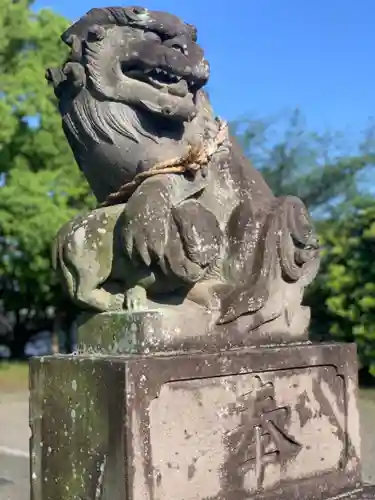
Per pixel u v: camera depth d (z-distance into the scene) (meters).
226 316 2.15
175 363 1.93
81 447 1.94
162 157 2.14
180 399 1.94
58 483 2.00
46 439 2.05
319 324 8.61
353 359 2.45
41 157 10.45
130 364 1.84
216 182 2.32
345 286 7.91
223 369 2.04
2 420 6.94
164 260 1.98
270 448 2.16
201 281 2.19
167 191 2.04
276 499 2.14
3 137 9.73
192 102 2.18
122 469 1.81
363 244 7.87
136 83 2.12
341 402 2.41
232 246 2.27
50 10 11.05
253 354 2.13
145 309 2.01
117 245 2.04
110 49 2.11
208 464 1.99
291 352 2.24
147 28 2.12
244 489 2.07
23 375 10.87
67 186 10.39
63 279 2.11
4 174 10.37
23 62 10.50
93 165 2.21
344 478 2.36
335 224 9.55
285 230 2.37
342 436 2.39
